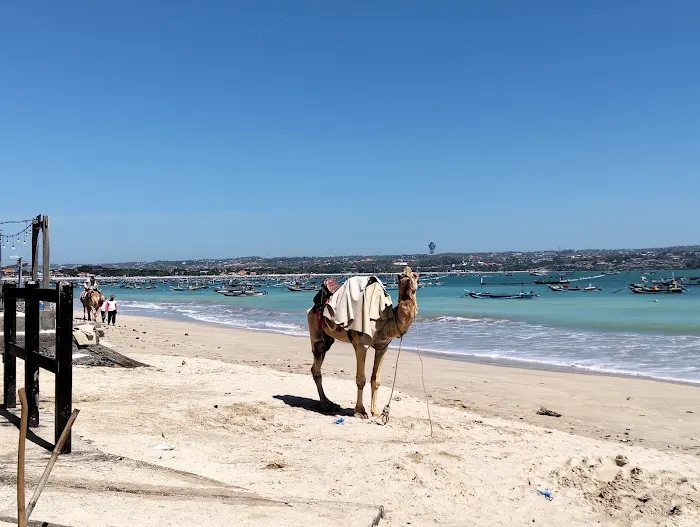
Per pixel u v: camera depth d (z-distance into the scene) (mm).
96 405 8898
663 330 28594
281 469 6438
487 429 8875
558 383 15039
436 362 19203
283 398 10633
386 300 9305
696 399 13078
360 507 5098
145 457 6023
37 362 6148
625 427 10523
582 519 5711
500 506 5891
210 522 4199
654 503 6090
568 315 40125
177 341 24750
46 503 4172
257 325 37469
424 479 6402
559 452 7656
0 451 5430
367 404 10602
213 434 7723
